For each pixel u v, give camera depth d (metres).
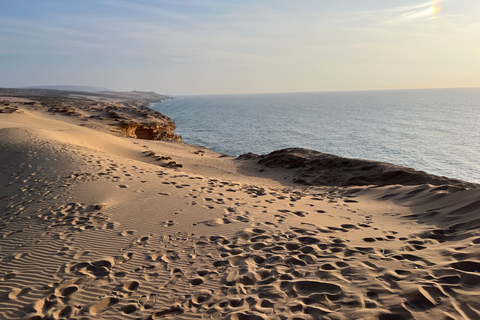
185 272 4.91
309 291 4.02
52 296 4.29
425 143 70.06
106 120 53.66
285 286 4.22
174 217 7.52
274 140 76.25
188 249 5.77
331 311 3.48
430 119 125.06
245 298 4.03
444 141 72.56
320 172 22.02
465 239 5.12
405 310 3.24
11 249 5.83
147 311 3.92
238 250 5.62
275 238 6.16
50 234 6.45
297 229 6.65
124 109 77.81
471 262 3.93
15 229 6.80
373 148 65.25
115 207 8.05
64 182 10.08
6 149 15.14
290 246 5.69
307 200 10.13
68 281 4.66
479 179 42.66
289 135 84.62
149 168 13.48
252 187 12.15
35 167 12.09
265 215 7.77
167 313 3.86
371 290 3.77
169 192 9.59
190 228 6.83
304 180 20.86
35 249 5.80
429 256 4.52
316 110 188.50
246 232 6.49
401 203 9.00
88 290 4.42
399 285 3.77
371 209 8.80
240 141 74.88
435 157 56.34
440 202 7.90
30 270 5.04
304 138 79.19
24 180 10.62
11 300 4.21
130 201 8.57
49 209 7.95
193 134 87.50
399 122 114.62
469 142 70.44
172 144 42.75
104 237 6.31
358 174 19.67
